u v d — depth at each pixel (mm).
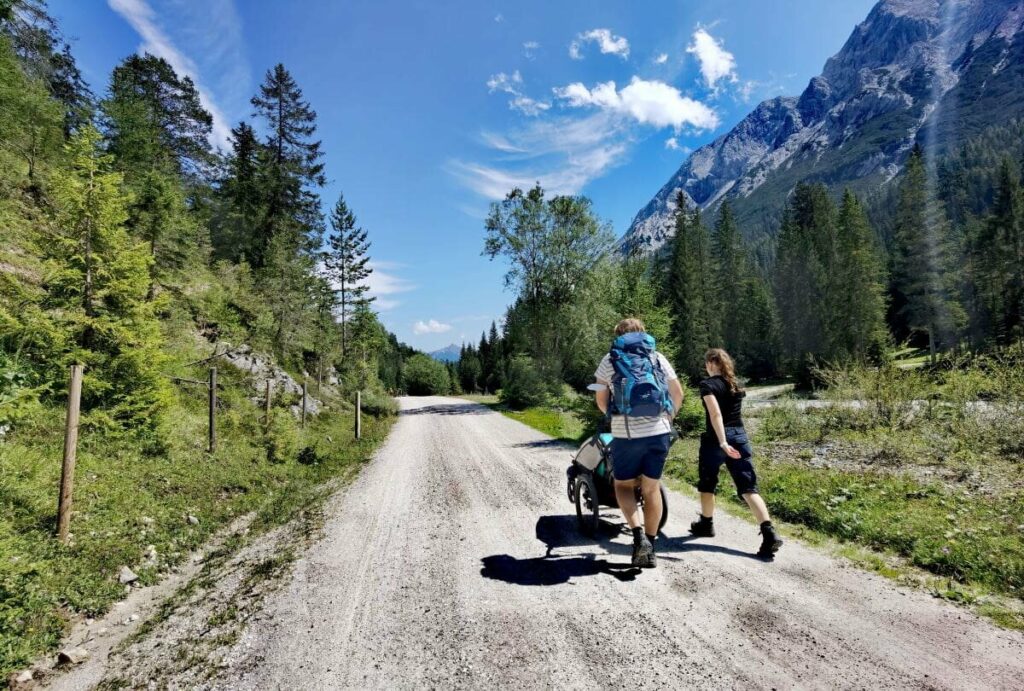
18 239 11516
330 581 4223
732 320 63281
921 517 4754
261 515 7145
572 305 32625
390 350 94188
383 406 26922
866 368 11734
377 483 8695
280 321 24328
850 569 3871
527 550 4723
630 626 3098
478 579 4055
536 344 35031
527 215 33812
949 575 3676
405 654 2932
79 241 8102
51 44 18453
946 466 7402
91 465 6910
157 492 7016
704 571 3928
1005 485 5914
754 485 4352
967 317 48406
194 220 21578
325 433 16062
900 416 10453
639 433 3887
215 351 15859
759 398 28516
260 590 4148
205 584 4516
